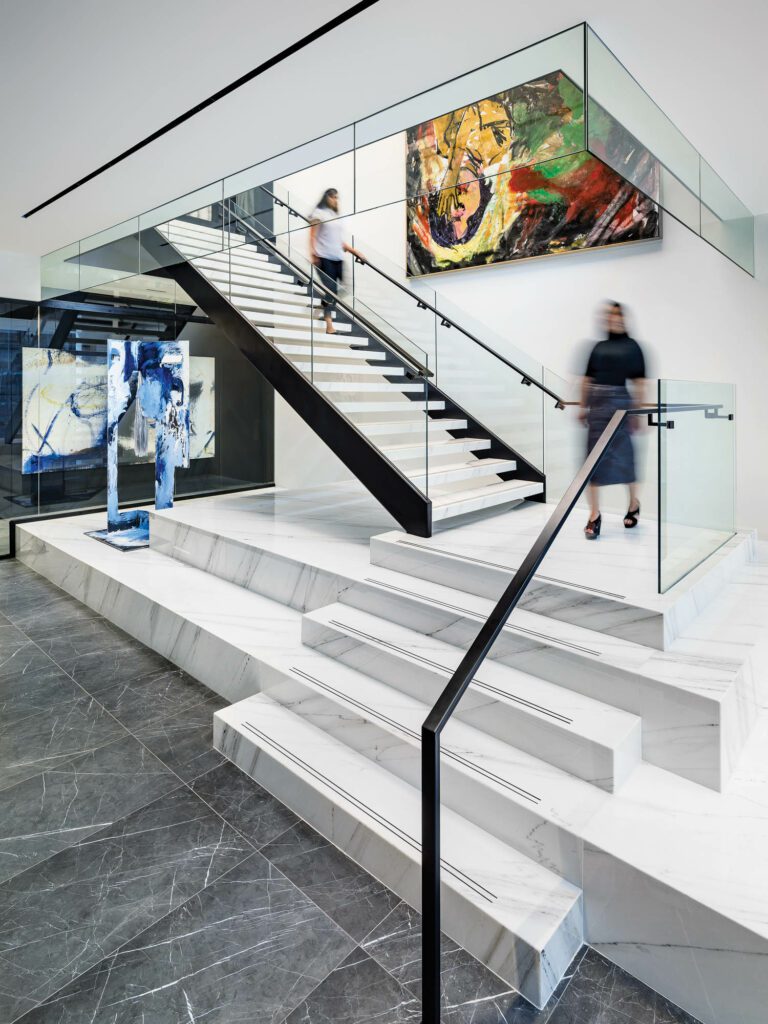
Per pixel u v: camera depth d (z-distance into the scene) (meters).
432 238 6.32
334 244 5.99
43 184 4.16
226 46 2.43
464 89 2.63
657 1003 1.83
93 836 2.50
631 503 4.32
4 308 6.58
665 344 4.96
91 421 7.48
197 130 3.25
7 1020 1.74
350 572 3.89
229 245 4.01
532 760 2.43
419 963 1.94
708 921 1.74
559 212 5.38
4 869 2.32
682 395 3.03
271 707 3.20
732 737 2.36
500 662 2.91
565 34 2.28
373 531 5.15
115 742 3.21
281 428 8.96
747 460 4.69
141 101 2.91
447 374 5.68
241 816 2.63
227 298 5.71
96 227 5.34
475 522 4.50
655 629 2.67
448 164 2.74
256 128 3.21
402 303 5.89
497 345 5.20
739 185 3.89
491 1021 1.76
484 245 5.91
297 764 2.70
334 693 2.97
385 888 2.25
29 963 1.92
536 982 1.81
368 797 2.49
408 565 3.83
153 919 2.10
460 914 2.01
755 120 2.99
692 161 3.27
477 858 2.16
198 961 1.94
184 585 4.79
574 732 2.31
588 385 4.69
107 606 5.02
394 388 5.27
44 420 7.04
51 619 5.00
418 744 2.54
